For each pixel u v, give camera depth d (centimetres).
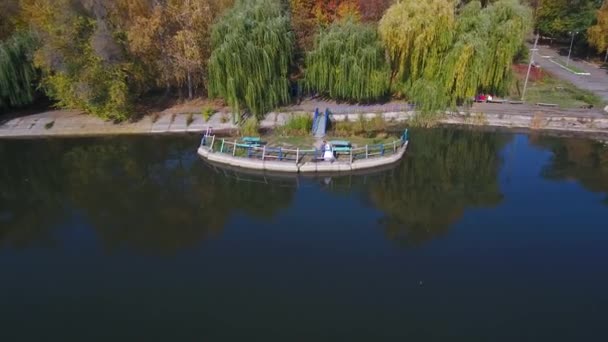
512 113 4091
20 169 3384
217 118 4141
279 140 3547
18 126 4078
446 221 2559
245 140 3447
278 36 3825
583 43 6438
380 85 4053
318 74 4097
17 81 4009
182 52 3984
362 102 4312
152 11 4041
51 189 3064
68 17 3788
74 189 3055
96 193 2994
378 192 2977
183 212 2725
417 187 3041
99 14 3919
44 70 3941
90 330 1741
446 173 3241
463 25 3981
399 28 3884
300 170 3147
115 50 3828
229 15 3878
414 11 3897
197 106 4353
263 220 2606
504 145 3719
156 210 2755
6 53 3881
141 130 4034
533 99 4381
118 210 2762
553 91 4594
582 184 2981
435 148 3681
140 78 4069
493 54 3994
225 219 2628
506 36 3912
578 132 3906
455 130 4009
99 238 2439
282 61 3947
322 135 3619
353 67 3944
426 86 3988
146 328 1747
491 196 2869
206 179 3172
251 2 3950
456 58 3869
